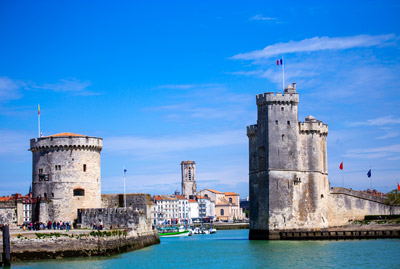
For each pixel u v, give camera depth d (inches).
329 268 3472.0
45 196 4808.1
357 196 5812.0
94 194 4928.6
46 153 4847.4
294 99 5457.7
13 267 3383.4
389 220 5600.4
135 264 3627.0
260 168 5531.5
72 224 4761.3
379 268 3440.0
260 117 5551.2
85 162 4881.9
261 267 3558.1
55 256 3681.1
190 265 3673.7
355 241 5128.0
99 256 3848.4
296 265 3609.7
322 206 5595.5
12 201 4598.9
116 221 4566.9
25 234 3609.7
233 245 5059.1
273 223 5349.4
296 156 5438.0
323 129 5743.1
